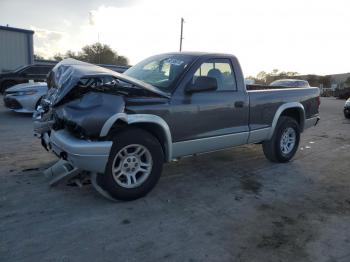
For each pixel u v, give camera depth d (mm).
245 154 6531
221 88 4852
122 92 3896
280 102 5703
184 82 4359
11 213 3631
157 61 4965
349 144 8031
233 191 4566
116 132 3891
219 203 4148
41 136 4664
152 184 4168
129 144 3893
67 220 3531
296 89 6125
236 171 5441
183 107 4289
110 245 3100
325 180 5203
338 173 5590
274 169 5652
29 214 3625
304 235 3447
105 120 3578
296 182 5047
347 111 13383
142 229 3418
